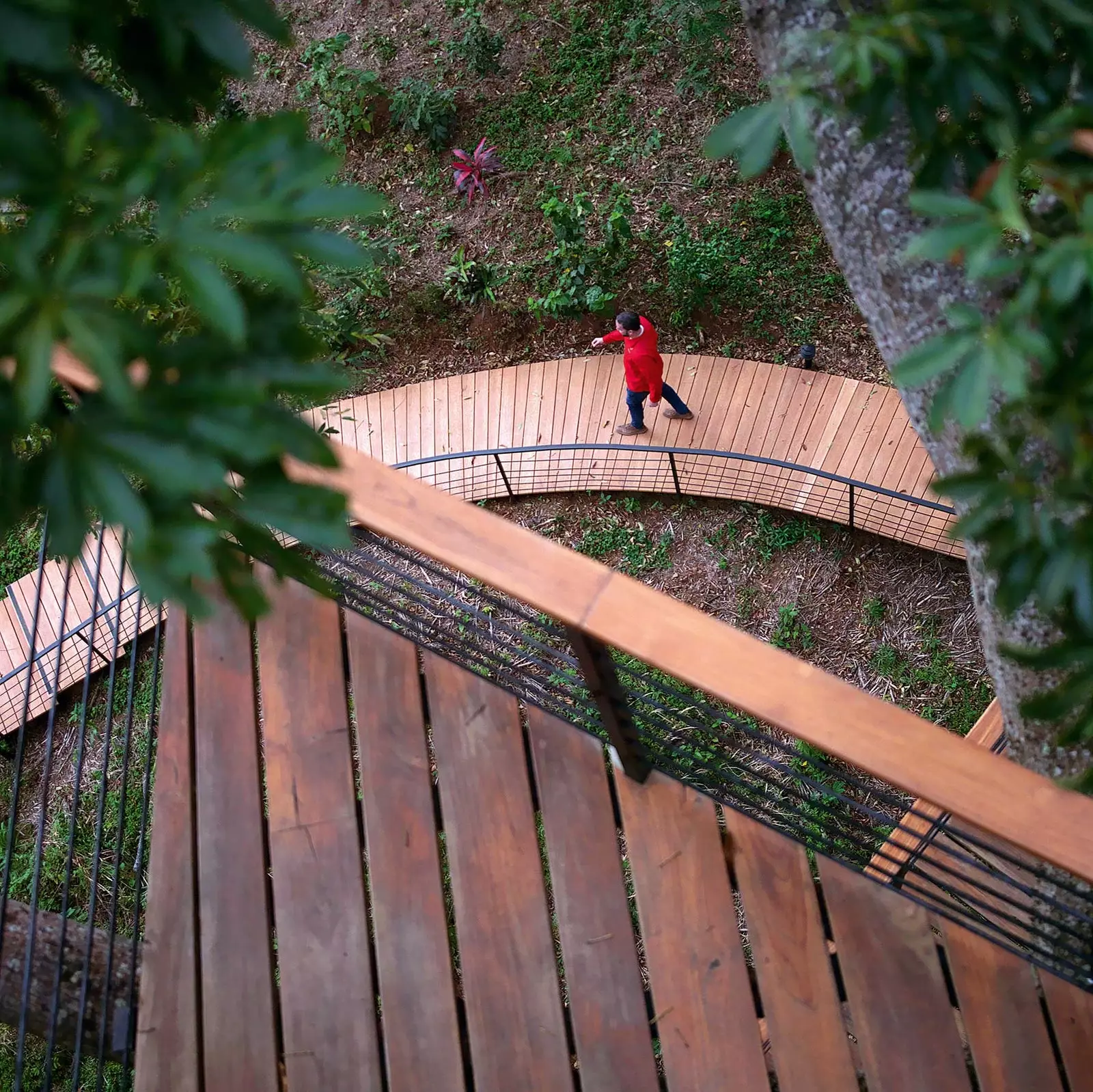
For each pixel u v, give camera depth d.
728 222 10.27
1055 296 1.13
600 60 11.30
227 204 0.85
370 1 12.20
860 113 1.52
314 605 3.26
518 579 2.00
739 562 8.73
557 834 2.95
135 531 0.88
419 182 11.25
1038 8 1.43
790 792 2.78
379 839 2.99
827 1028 2.72
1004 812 1.75
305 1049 2.80
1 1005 3.10
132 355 0.91
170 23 1.04
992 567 1.45
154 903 2.97
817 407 9.16
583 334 10.12
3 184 0.88
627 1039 2.76
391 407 9.94
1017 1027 2.67
